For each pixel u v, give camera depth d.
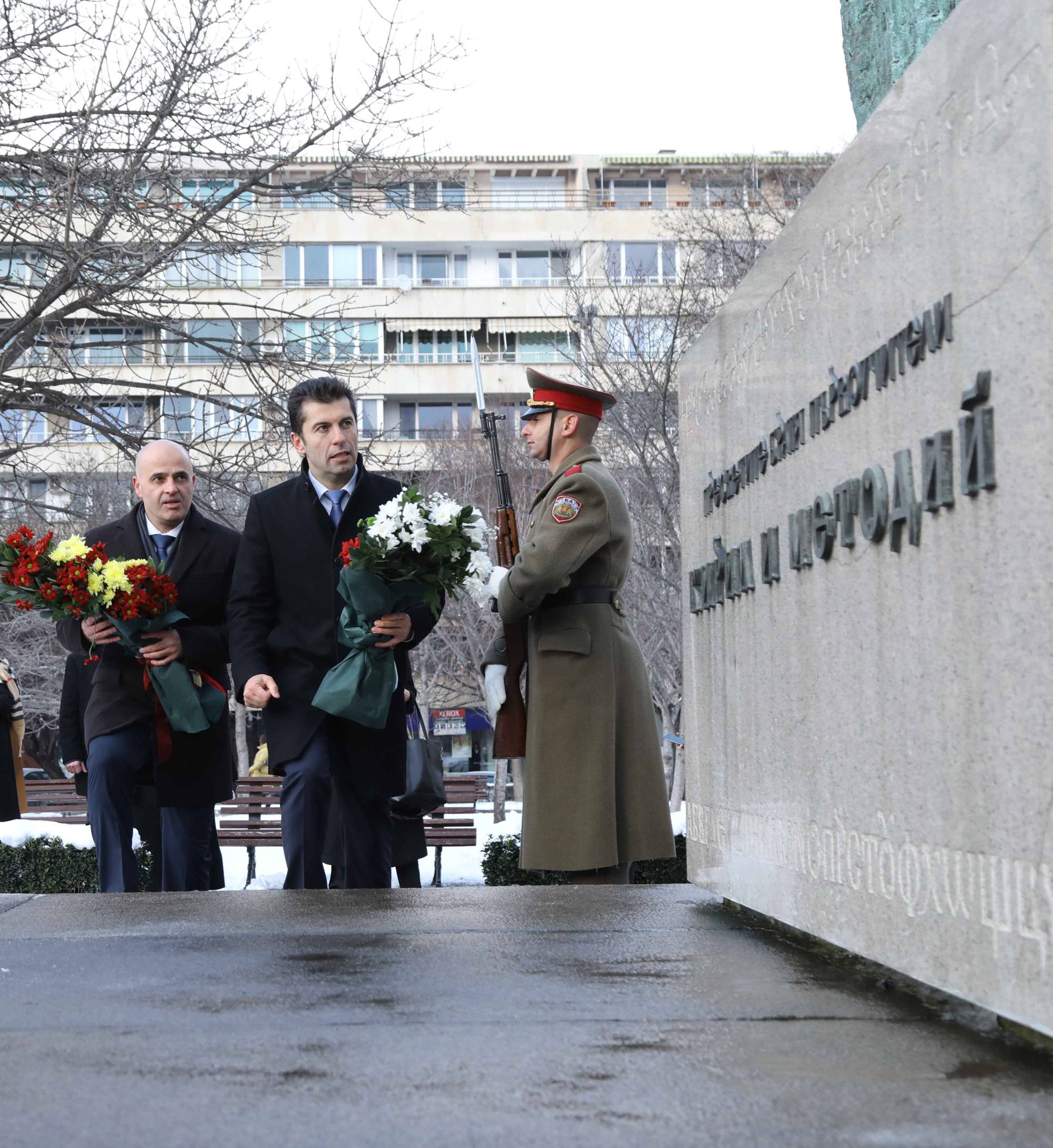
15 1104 1.60
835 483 2.55
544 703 4.80
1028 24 1.78
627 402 15.87
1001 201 1.86
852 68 3.96
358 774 5.03
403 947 2.81
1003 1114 1.53
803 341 2.76
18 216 11.27
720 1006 2.16
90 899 3.82
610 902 3.53
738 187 18.62
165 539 5.75
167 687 5.29
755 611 3.07
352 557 4.63
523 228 42.59
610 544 4.85
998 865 1.86
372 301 40.94
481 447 22.58
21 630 24.36
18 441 13.57
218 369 14.33
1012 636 1.83
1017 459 1.82
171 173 11.63
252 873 13.08
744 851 3.16
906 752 2.18
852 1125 1.49
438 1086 1.67
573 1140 1.44
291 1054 1.84
